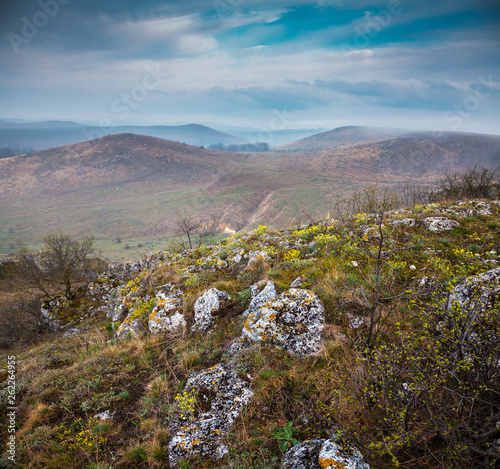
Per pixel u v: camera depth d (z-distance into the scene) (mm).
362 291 4430
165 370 5309
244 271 8016
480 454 2402
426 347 3049
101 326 12188
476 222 7625
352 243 6844
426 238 6738
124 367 5836
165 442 3770
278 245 9031
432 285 4398
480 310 2832
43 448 4164
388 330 4230
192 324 6461
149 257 14531
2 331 20172
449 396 2709
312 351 4492
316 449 2947
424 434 2531
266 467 3055
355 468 2582
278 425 3549
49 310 19438
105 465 3635
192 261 10266
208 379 4387
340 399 3234
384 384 2865
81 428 4430
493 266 5207
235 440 3543
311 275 6258
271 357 4609
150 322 6914
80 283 25094
